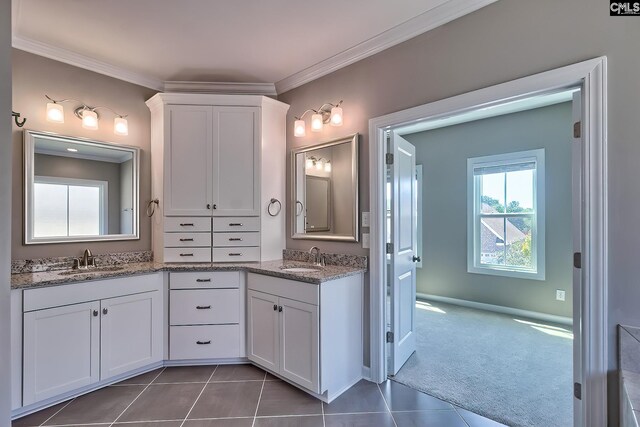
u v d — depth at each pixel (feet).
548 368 8.57
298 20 7.32
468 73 6.59
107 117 9.38
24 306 6.51
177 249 9.46
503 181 13.88
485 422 6.40
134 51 8.60
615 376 5.09
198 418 6.49
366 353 8.14
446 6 6.73
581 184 5.40
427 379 8.05
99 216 9.16
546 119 12.71
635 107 4.95
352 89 8.66
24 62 8.07
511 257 13.66
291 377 7.55
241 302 8.80
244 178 9.66
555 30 5.60
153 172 9.98
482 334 11.07
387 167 8.24
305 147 9.73
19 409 6.52
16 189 7.91
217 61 9.12
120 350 7.84
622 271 5.05
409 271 9.34
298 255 9.77
